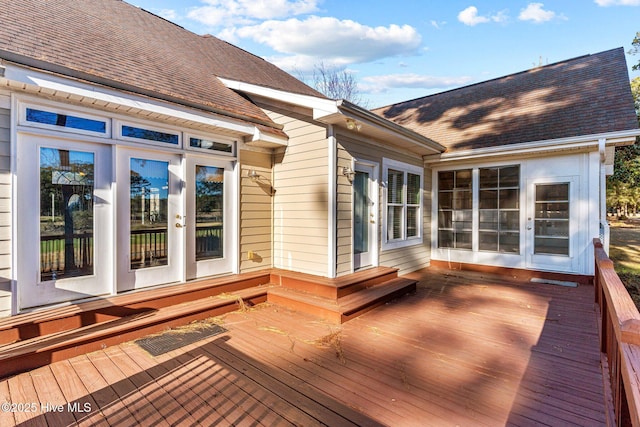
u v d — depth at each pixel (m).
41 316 3.19
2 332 2.94
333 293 4.54
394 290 5.07
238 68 7.30
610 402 2.27
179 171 4.60
